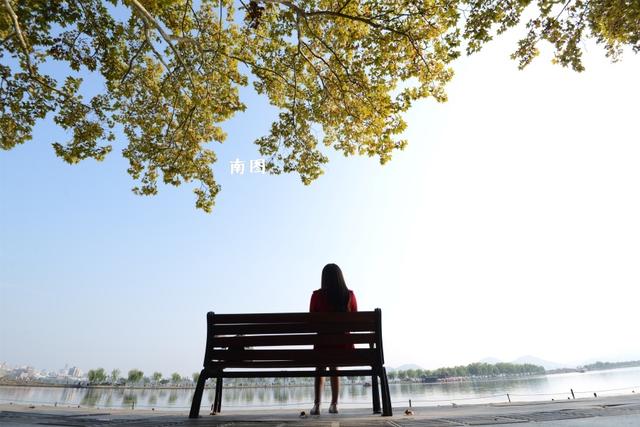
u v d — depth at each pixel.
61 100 10.26
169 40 8.08
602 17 8.22
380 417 3.48
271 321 3.93
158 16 10.39
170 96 11.81
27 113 10.02
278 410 5.69
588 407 3.41
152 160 11.89
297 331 3.89
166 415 4.13
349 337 3.89
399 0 9.23
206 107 11.62
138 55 11.02
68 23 9.24
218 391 4.62
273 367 3.83
